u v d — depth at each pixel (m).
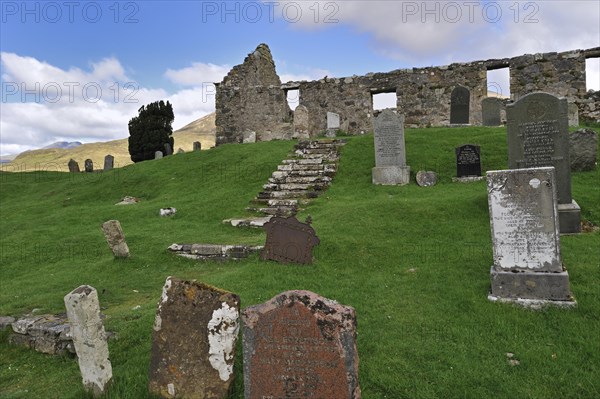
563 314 4.64
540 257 4.97
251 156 17.25
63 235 11.09
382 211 9.56
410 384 3.56
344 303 5.38
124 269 7.95
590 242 7.05
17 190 21.03
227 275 6.89
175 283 3.74
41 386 4.11
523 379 3.57
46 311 5.99
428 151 14.48
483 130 16.09
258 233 9.90
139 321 5.10
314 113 26.27
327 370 3.09
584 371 3.63
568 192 8.01
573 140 11.20
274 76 31.67
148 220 11.88
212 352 3.53
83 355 3.62
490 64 22.02
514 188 5.09
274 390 3.21
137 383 3.76
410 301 5.36
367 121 25.05
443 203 9.57
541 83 20.89
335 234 8.38
